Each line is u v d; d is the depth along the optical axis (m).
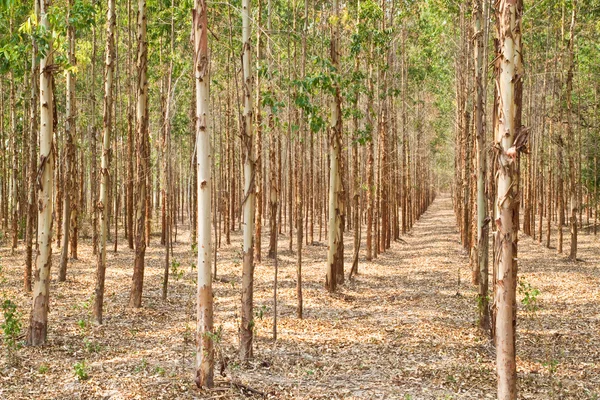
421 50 28.86
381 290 17.20
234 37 18.16
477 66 11.92
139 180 13.93
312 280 18.58
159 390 7.95
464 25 20.56
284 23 19.05
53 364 9.27
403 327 12.55
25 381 8.39
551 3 22.38
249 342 9.78
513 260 5.87
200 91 7.81
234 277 19.19
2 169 27.23
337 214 16.52
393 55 25.64
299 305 13.31
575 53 25.70
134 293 13.94
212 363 8.13
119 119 27.84
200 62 7.79
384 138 24.67
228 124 28.44
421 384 8.76
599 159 30.84
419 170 46.66
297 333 12.09
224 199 29.75
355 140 17.92
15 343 10.14
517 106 6.07
